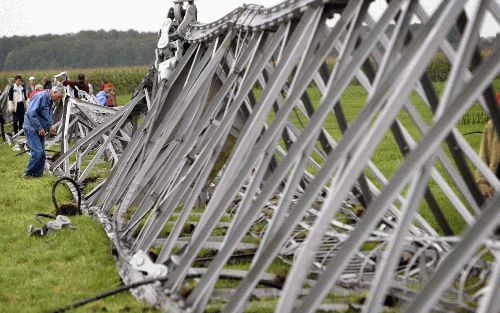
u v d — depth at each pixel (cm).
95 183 2367
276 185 856
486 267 1034
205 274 926
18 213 1933
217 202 1020
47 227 1603
